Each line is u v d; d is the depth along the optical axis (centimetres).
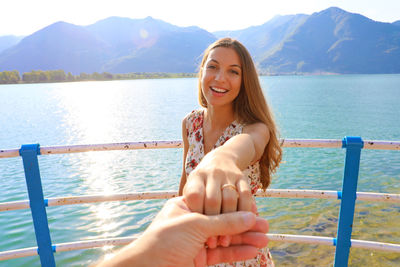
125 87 13288
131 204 866
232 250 46
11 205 179
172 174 1234
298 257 488
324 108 3709
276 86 9894
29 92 10931
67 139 2317
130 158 1512
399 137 1983
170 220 42
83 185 1134
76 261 551
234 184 50
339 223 184
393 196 175
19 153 173
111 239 198
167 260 38
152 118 3309
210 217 43
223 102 139
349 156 176
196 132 164
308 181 1063
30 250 186
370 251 480
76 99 6894
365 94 6069
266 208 763
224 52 137
